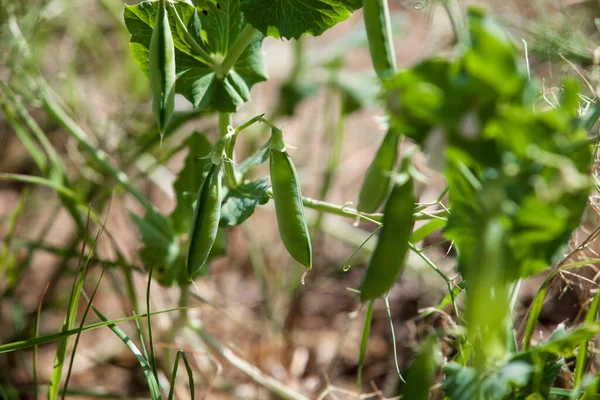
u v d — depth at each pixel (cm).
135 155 141
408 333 145
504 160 96
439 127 95
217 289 156
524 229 98
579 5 148
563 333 107
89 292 146
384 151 106
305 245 110
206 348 137
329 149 187
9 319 142
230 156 111
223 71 116
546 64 144
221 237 125
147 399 130
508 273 99
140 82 170
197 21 115
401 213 101
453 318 129
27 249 157
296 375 143
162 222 128
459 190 100
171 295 140
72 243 139
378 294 101
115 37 200
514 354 104
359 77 165
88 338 147
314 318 152
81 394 129
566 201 98
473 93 94
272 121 165
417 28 204
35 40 160
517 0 165
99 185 141
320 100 203
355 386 143
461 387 103
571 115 100
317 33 113
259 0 113
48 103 134
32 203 169
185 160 126
